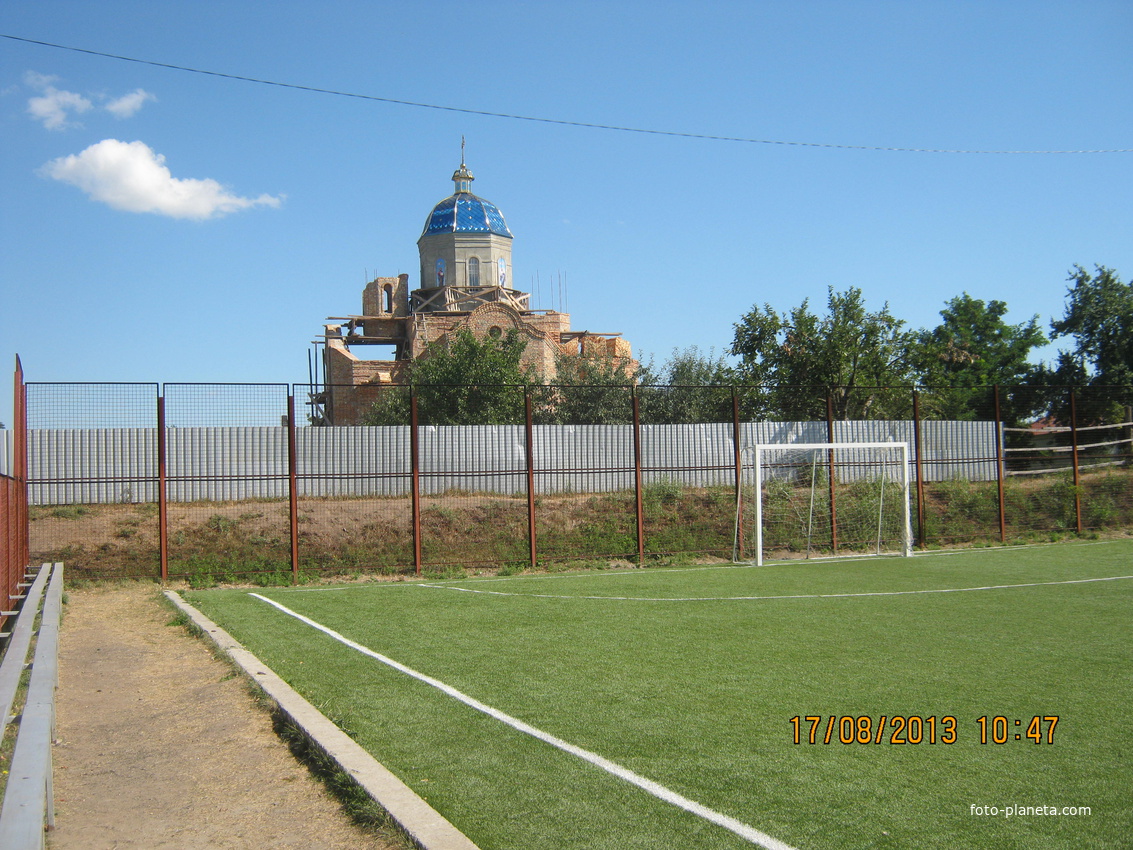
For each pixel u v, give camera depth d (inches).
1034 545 898.1
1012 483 1016.9
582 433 925.2
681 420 1347.2
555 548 820.0
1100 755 236.2
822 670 338.3
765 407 1237.7
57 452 758.5
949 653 370.3
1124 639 401.1
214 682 334.3
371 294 2250.2
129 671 363.3
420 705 286.8
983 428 1031.6
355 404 1724.9
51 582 506.0
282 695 295.3
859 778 218.1
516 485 906.7
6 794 151.6
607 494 912.3
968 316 2263.8
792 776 219.3
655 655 371.2
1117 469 1072.2
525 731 256.8
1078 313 1478.8
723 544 859.4
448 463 889.5
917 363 1334.9
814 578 666.2
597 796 204.8
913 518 936.3
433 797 204.4
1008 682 316.8
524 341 1638.8
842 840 181.0
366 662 359.3
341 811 202.1
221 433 811.4
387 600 568.4
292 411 714.2
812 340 1245.7
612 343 1936.5
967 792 209.0
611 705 286.5
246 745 255.3
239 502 810.2
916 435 909.2
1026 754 236.7
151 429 788.6
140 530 757.9
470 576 739.4
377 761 227.5
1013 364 2219.5
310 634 431.5
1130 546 858.8
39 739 181.2
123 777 230.7
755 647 387.5
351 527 807.7
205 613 510.9
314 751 237.6
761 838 181.6
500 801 201.8
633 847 177.2
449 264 2283.5
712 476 951.0
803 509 908.6
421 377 1386.6
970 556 811.4
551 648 389.7
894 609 500.1
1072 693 300.7
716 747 242.2
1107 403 1143.0
